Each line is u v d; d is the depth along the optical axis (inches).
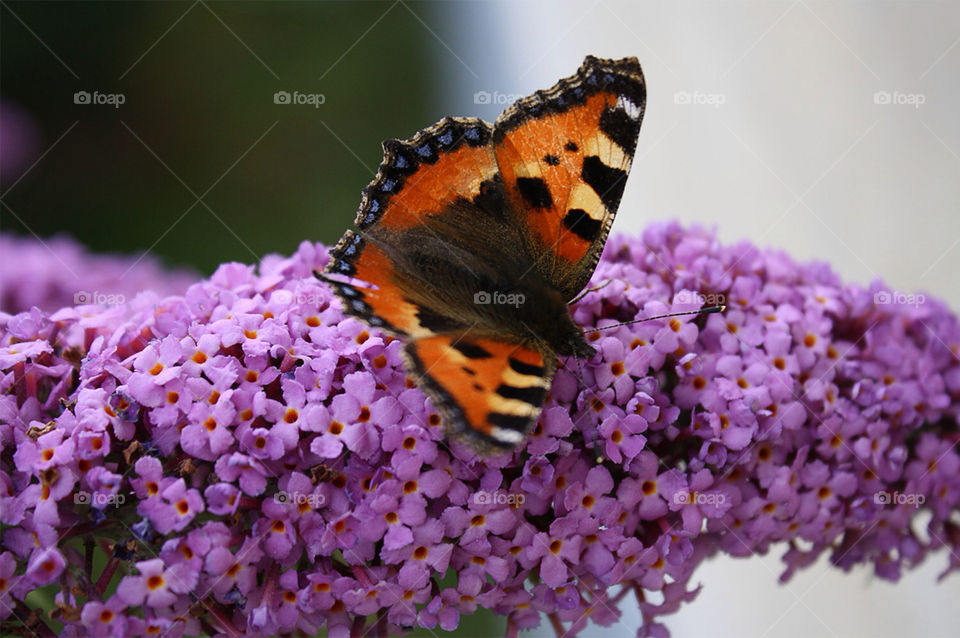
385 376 9.0
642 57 14.6
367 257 9.2
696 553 9.5
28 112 16.5
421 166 9.4
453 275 9.2
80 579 8.9
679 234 9.9
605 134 9.3
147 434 9.1
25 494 8.9
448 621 9.1
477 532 9.0
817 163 12.3
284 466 9.0
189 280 11.8
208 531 8.8
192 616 9.0
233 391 8.9
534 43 15.4
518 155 9.4
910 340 9.8
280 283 9.5
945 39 11.6
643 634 9.4
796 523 9.5
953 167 11.4
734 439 9.2
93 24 17.2
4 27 16.5
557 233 9.4
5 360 9.1
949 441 9.9
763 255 9.8
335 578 9.0
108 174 16.5
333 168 16.7
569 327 9.1
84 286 11.3
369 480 9.0
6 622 8.9
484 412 8.7
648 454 9.2
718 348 9.4
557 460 9.1
